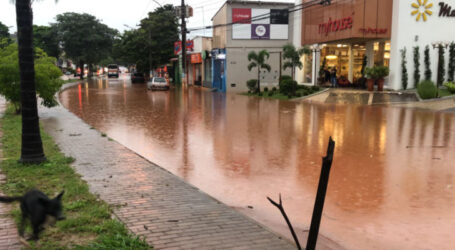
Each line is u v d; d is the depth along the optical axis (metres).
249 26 37.19
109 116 18.47
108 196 6.15
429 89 22.23
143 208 5.64
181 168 8.98
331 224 5.81
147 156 10.15
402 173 8.57
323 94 27.02
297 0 35.75
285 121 16.58
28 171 7.33
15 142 10.39
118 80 68.75
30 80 7.81
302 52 30.16
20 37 7.63
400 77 25.61
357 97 24.73
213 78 42.31
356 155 10.29
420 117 17.41
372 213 6.25
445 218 6.03
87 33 61.81
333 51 33.06
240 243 4.52
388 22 25.94
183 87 46.75
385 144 11.67
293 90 29.05
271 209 6.41
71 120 15.88
